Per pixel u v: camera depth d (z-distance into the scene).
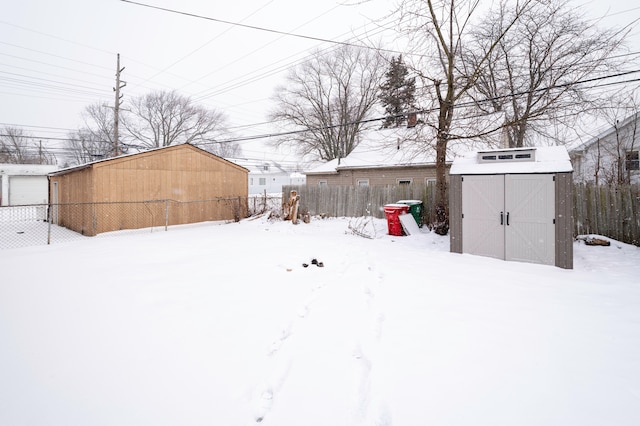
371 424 2.20
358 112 33.38
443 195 10.17
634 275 5.84
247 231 11.94
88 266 6.40
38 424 2.21
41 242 9.84
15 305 4.36
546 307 4.23
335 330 3.62
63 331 3.61
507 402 2.39
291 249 8.17
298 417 2.27
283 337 3.50
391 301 4.51
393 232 10.65
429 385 2.60
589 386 2.58
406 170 18.06
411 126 12.87
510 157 7.17
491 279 5.57
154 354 3.13
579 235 9.05
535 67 15.32
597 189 8.98
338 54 32.47
